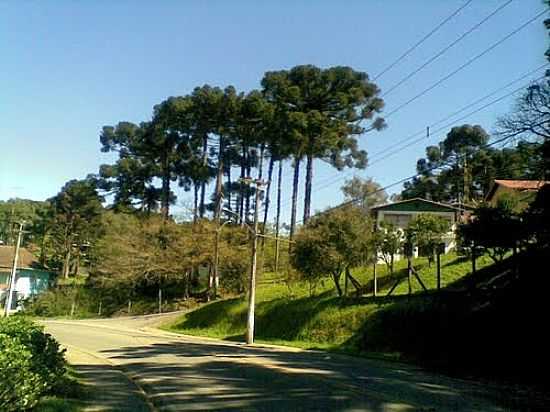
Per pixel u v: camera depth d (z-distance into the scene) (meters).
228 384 15.09
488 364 19.58
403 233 35.19
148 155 70.88
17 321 13.87
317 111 47.06
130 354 25.09
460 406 11.34
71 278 75.81
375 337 27.36
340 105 47.81
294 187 53.56
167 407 11.75
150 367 19.77
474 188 67.88
